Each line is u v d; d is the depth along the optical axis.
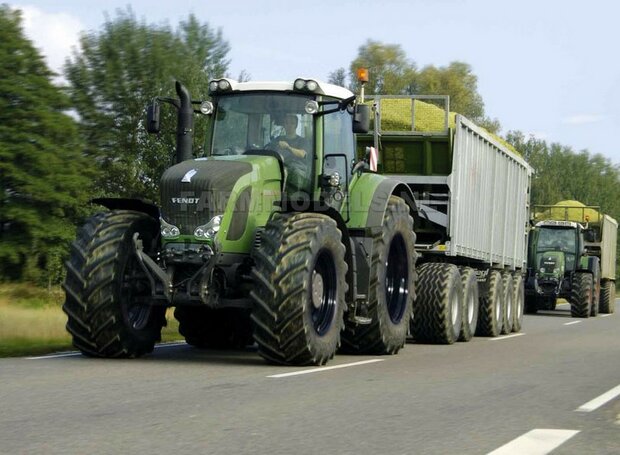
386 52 74.88
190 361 12.68
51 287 32.53
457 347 17.28
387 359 13.93
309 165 13.52
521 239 25.94
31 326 17.25
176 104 13.72
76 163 32.66
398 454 6.51
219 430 7.23
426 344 18.11
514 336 21.73
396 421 7.84
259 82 13.80
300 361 12.20
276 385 10.04
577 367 12.95
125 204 13.20
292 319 11.97
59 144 32.78
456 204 19.11
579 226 36.91
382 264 14.54
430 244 19.11
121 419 7.62
